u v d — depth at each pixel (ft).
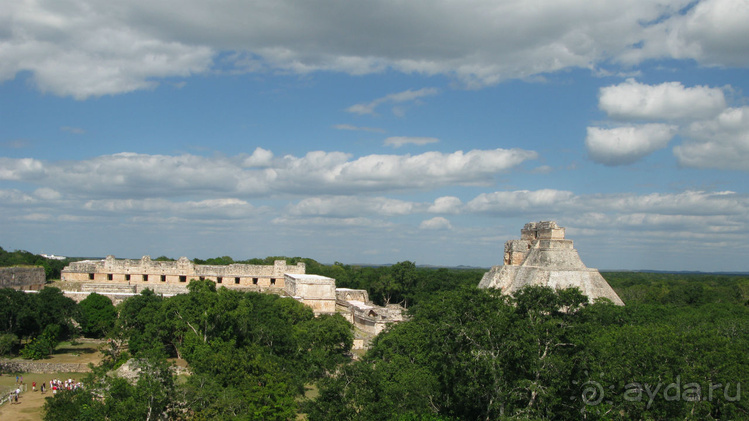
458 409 190.29
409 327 249.96
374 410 164.86
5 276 331.57
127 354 237.66
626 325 208.23
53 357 269.03
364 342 339.36
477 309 182.80
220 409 166.61
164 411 165.78
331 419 163.94
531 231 295.28
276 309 302.45
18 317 272.51
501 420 153.58
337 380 174.29
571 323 171.63
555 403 164.55
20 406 198.90
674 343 173.06
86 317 307.37
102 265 389.60
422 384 186.60
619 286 577.02
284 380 187.11
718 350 172.45
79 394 179.11
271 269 418.51
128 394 165.99
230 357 192.24
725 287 556.51
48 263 467.52
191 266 400.06
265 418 168.86
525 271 274.77
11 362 248.32
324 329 287.28
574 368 167.84
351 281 560.20
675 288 483.10
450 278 575.79
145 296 285.84
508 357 172.76
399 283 531.91
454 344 185.78
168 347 260.62
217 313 231.09
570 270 264.31
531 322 172.04
